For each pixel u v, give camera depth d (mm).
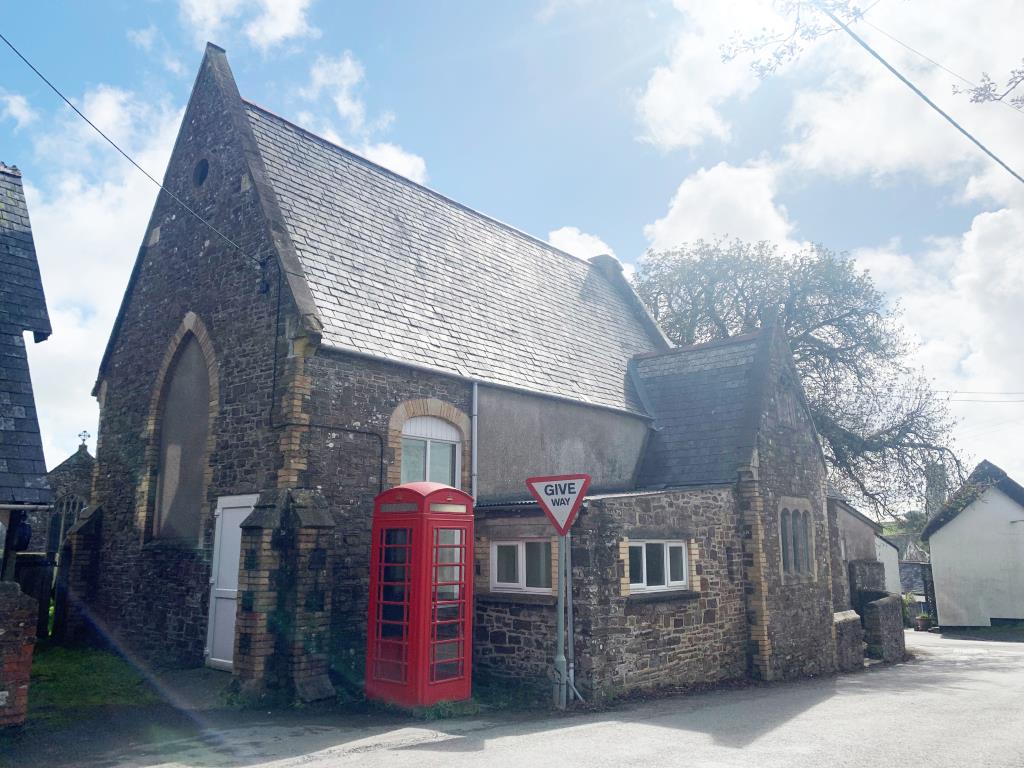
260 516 10797
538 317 18016
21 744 8039
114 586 14352
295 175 14508
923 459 29469
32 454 8961
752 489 15250
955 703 11688
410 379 13008
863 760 7469
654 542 12766
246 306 12727
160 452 14297
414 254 15758
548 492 10742
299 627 10406
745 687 13469
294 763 7375
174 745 8109
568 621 11039
